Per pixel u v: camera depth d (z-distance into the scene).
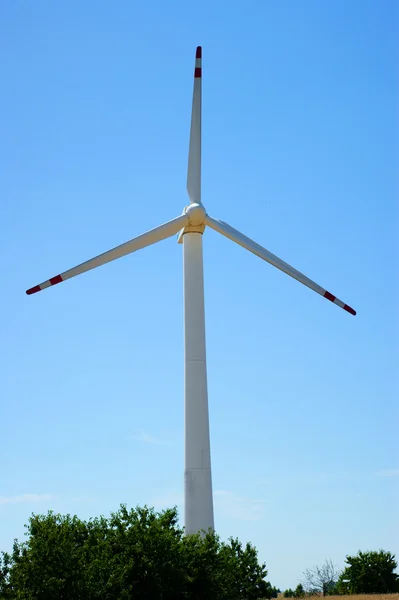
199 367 39.91
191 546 36.22
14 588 32.50
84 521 37.78
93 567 32.47
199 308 40.72
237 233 42.12
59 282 39.78
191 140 43.56
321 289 42.69
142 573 33.56
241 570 45.81
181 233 42.03
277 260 42.25
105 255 40.31
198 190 43.12
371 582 85.06
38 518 33.94
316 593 89.06
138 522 35.06
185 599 34.72
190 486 38.47
